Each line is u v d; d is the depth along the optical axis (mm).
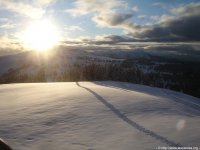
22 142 6883
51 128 7906
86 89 15094
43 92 14898
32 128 7992
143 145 6062
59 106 10609
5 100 13086
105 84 20625
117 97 12117
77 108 10070
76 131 7477
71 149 6254
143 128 7266
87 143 6527
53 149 6352
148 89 19109
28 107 10875
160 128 7168
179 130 6902
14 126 8258
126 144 6215
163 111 9344
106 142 6477
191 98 18156
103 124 7926
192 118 8320
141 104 10562
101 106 10266
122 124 7797
